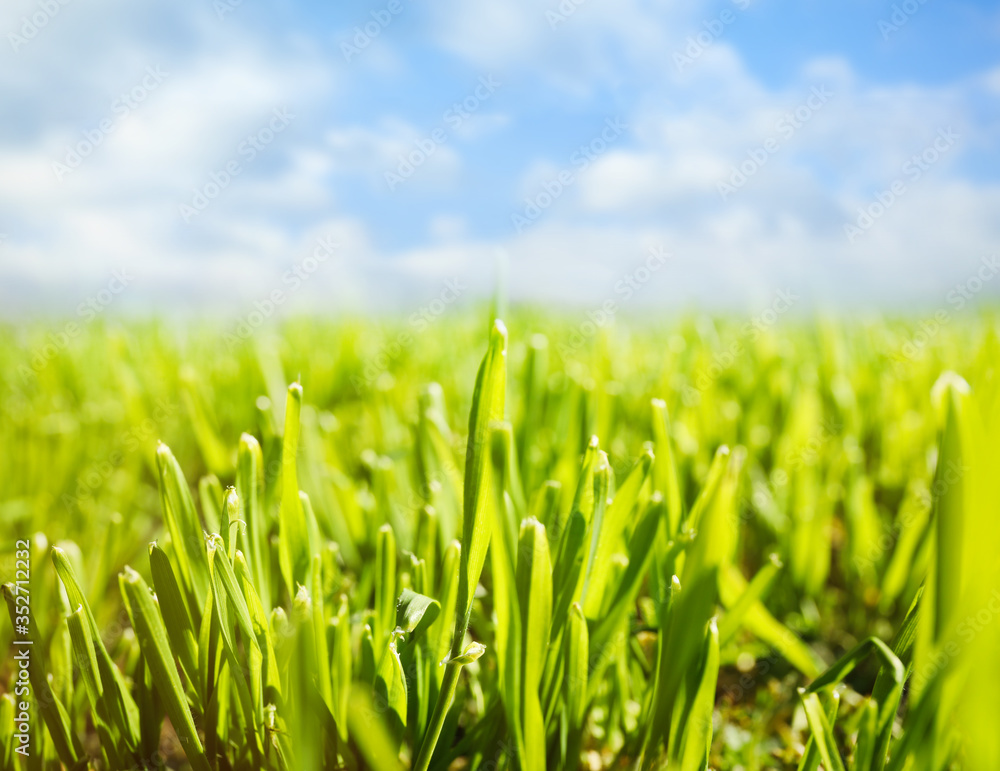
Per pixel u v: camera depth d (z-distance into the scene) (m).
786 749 0.19
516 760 0.14
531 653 0.13
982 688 0.10
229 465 0.28
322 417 0.35
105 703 0.14
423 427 0.24
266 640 0.13
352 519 0.24
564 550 0.14
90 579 0.25
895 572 0.23
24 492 0.34
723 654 0.22
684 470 0.27
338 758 0.15
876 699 0.12
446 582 0.15
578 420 0.23
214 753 0.14
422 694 0.15
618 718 0.18
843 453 0.29
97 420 0.42
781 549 0.26
